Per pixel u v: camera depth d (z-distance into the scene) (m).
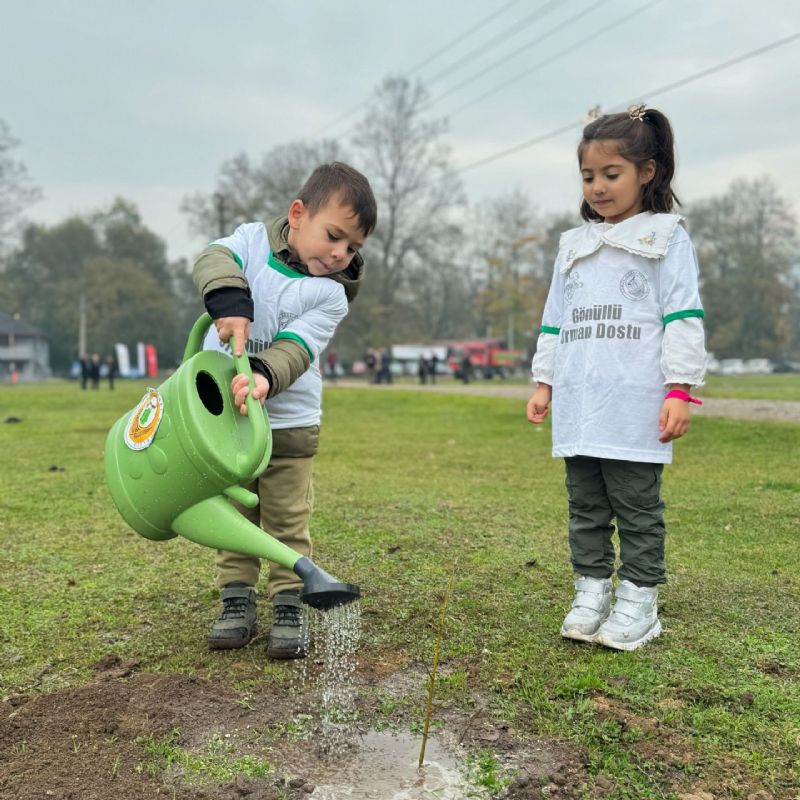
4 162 39.62
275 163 42.09
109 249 69.69
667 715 1.83
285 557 1.76
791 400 12.74
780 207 54.62
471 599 2.65
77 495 4.56
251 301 2.02
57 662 2.13
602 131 2.25
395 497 4.51
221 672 2.07
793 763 1.64
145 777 1.56
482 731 1.76
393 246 43.78
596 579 2.35
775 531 3.65
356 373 49.28
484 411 12.09
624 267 2.28
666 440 2.20
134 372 56.12
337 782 1.57
